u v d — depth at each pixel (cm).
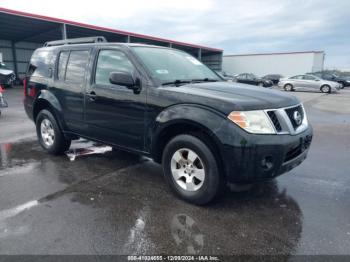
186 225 266
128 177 386
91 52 398
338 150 530
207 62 4334
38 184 359
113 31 2316
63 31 1981
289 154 286
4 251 224
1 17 1783
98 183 364
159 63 361
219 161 283
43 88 469
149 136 327
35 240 239
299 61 3931
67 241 238
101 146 544
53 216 280
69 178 380
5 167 421
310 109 1150
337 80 3030
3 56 2683
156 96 315
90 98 388
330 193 338
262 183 365
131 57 346
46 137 489
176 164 316
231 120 265
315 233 254
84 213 286
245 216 284
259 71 4250
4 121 813
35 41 2842
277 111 282
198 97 288
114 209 295
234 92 307
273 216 284
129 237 246
